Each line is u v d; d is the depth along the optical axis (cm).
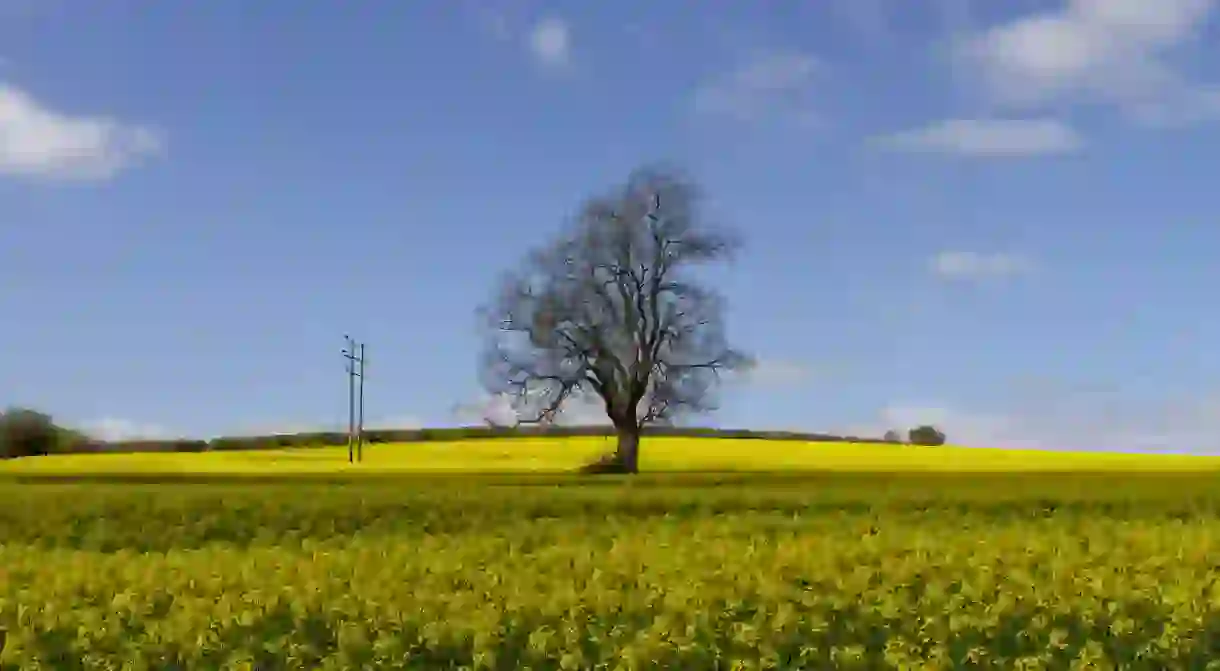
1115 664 1497
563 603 1611
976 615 1608
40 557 2139
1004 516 3061
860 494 3809
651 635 1478
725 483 4697
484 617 1537
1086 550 2111
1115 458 8369
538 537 2469
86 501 3588
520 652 1476
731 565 1902
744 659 1465
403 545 2283
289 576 1833
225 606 1597
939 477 5241
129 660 1461
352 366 8600
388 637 1491
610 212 6706
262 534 2919
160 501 3572
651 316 6675
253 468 7350
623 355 6594
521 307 6656
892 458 8238
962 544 2167
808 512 3316
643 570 1881
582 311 6612
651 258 6694
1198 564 1962
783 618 1549
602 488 4238
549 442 9700
